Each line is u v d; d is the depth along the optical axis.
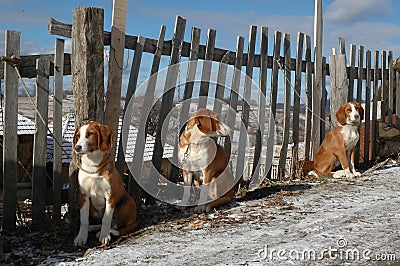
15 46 4.62
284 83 6.21
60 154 4.84
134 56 5.18
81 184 4.48
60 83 4.81
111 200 4.49
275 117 6.14
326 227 4.68
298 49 6.34
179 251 4.34
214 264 4.15
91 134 4.38
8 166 4.66
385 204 5.20
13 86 4.63
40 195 4.79
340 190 5.67
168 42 5.38
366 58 7.00
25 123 6.30
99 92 4.84
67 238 4.59
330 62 6.69
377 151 7.23
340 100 6.63
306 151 6.54
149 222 4.88
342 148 6.18
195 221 4.85
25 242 4.54
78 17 4.77
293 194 5.54
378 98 7.47
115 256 4.29
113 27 5.02
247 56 5.92
